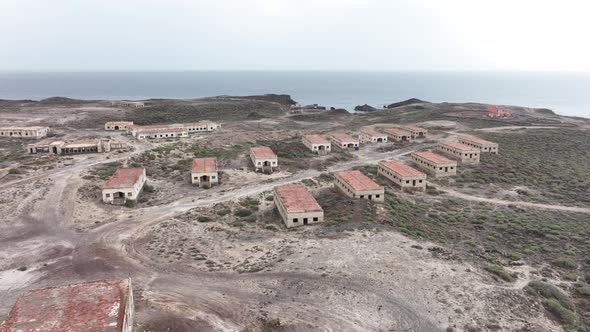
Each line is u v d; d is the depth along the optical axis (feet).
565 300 123.65
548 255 169.17
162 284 126.62
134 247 157.79
